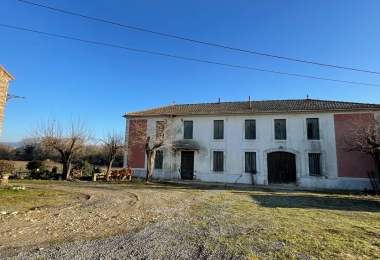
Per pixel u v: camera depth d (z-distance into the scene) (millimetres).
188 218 6914
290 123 17688
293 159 17344
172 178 19469
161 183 16781
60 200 9539
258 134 18250
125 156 20562
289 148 17391
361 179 15586
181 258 4059
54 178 18906
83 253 4195
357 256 4238
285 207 8914
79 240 4895
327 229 5934
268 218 7051
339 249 4551
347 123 16375
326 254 4309
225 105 21938
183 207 8547
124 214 7289
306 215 7566
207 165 18969
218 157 18953
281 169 17484
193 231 5613
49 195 10711
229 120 19094
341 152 16281
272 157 17844
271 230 5785
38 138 19656
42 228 5711
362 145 14258
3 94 11617
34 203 8812
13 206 8180
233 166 18406
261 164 17828
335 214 7824
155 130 19734
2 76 11602
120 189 13367
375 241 5027
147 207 8438
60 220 6469
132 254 4188
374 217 7457
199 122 19750
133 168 20328
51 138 18828
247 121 18750
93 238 5039
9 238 4977
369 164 15562
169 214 7395
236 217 7125
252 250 4461
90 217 6863
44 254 4137
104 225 6062
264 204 9469
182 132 19969
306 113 17422
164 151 19984
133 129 20859
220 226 6098
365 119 15812
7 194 10359
